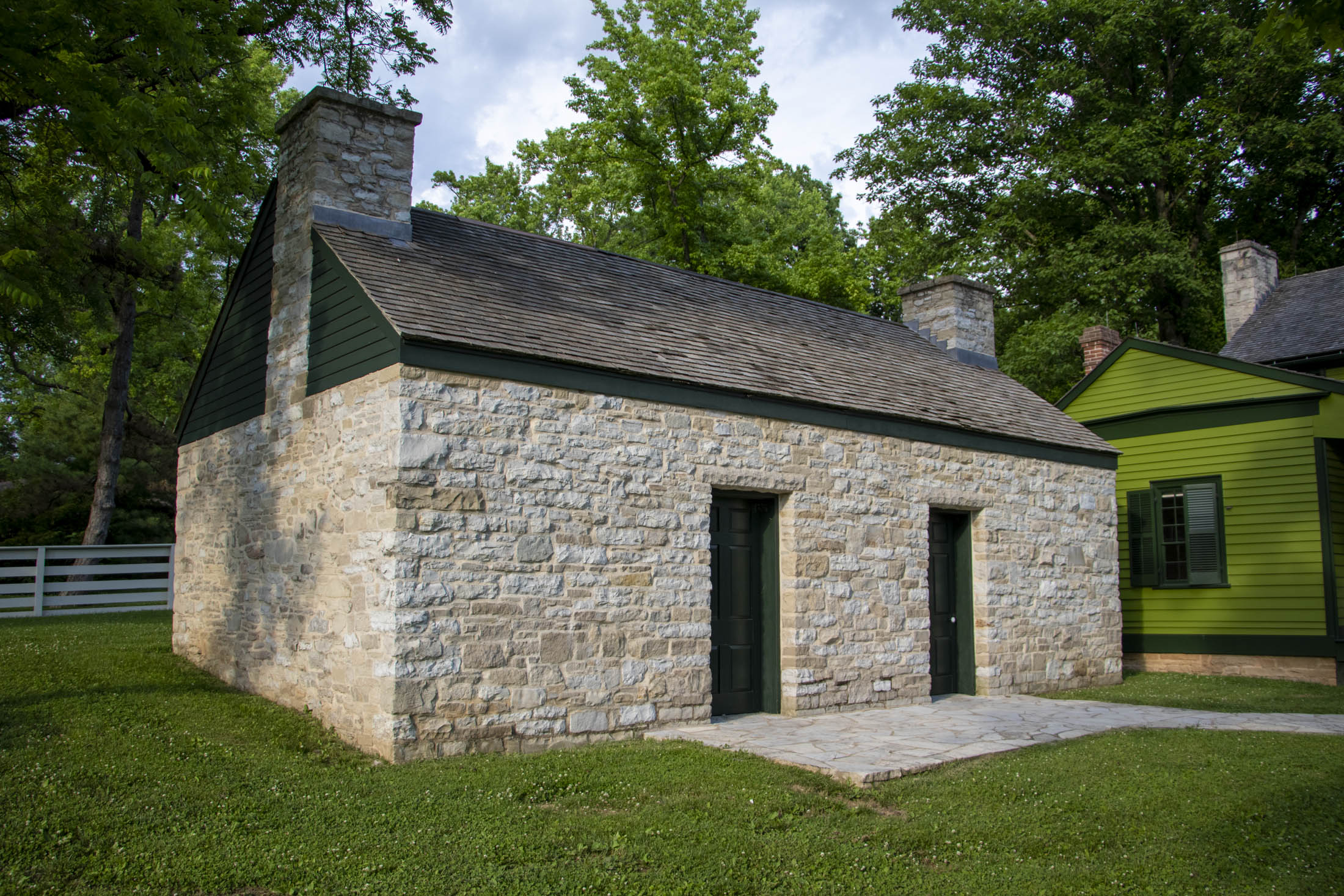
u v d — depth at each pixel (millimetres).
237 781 6383
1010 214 26531
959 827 5883
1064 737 8547
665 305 11133
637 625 8516
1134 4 24500
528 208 31062
